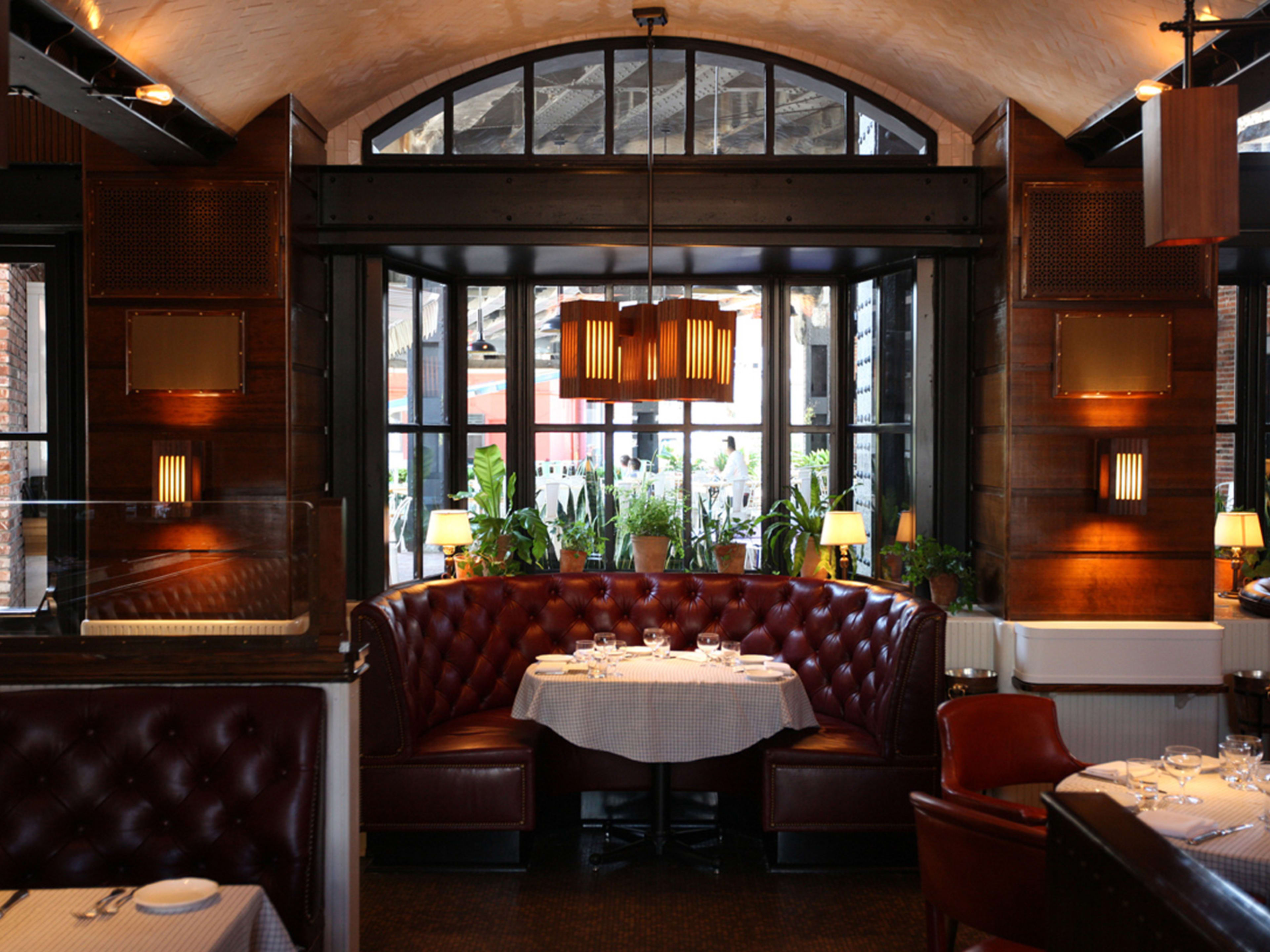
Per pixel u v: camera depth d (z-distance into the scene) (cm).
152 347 534
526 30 587
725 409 669
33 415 601
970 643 555
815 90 622
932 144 616
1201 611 545
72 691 279
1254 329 693
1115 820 122
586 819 496
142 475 538
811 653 518
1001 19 471
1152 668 527
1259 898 244
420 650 478
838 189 576
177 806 274
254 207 531
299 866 273
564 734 418
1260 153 567
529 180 573
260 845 273
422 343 645
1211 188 310
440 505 666
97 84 411
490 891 416
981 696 362
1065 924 128
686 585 552
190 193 532
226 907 213
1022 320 541
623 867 442
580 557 627
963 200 580
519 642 534
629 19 595
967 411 595
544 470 672
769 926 383
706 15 586
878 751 446
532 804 436
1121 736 541
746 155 613
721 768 485
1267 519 695
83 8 355
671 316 386
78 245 598
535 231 573
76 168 574
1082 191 540
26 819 270
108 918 206
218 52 442
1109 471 529
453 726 477
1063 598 543
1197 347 543
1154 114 318
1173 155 313
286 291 532
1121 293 541
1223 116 311
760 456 670
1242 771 305
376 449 588
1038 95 518
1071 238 540
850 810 440
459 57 598
